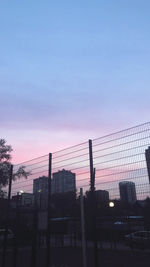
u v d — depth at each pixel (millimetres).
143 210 5684
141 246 13000
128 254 11344
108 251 13078
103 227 12961
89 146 6543
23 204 8320
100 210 6168
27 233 13734
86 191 6465
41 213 7340
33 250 7129
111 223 12914
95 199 5969
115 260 9867
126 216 5875
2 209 11352
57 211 7500
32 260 7047
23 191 8570
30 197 8141
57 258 10734
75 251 13008
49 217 6988
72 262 9438
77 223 12133
